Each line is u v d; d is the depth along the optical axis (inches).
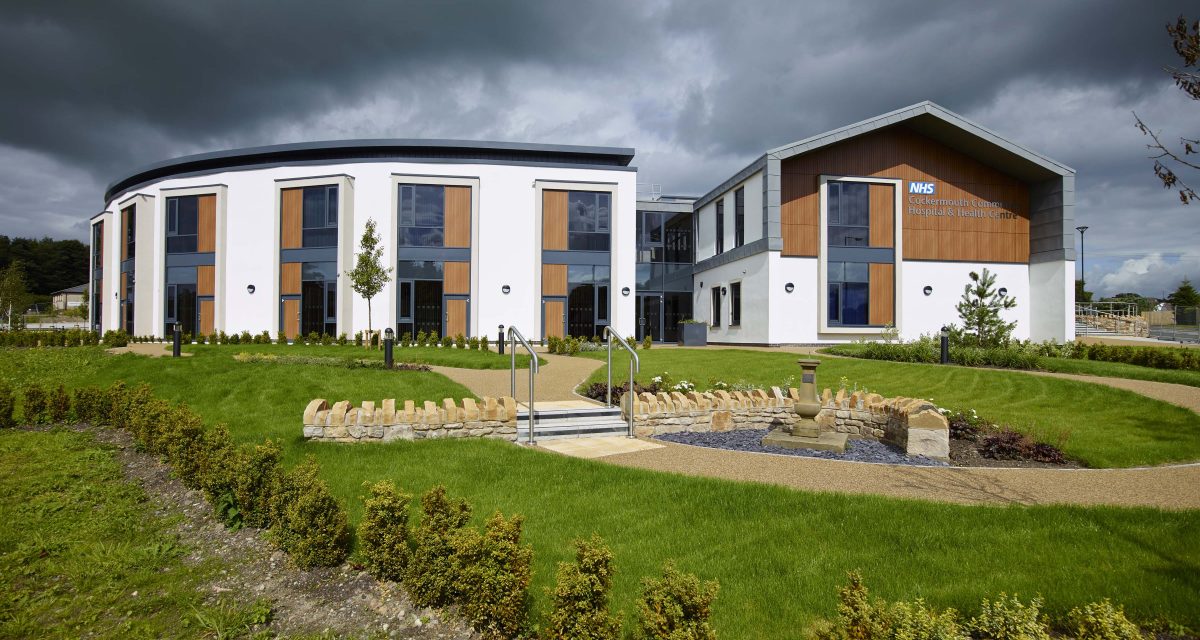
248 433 309.7
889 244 900.0
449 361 591.5
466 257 919.7
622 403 367.6
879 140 903.7
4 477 256.4
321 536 168.2
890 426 331.3
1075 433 345.4
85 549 189.2
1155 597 145.7
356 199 907.4
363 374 457.1
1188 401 411.5
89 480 255.6
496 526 142.0
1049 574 157.5
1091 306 1690.5
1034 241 932.0
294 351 695.1
